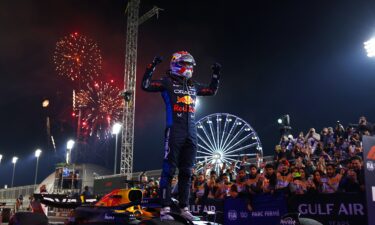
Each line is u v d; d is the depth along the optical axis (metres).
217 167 21.78
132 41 31.34
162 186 5.94
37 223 8.77
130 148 29.19
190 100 6.13
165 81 6.14
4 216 19.53
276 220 8.27
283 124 18.48
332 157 14.32
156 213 7.00
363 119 14.10
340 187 8.46
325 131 15.52
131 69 30.77
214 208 10.12
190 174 6.10
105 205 7.75
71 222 8.16
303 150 14.23
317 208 7.82
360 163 8.16
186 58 6.21
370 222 5.16
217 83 6.55
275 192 8.44
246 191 9.91
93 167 32.72
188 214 6.00
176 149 5.91
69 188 25.55
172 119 5.99
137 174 26.84
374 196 5.28
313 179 9.28
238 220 8.91
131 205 7.20
